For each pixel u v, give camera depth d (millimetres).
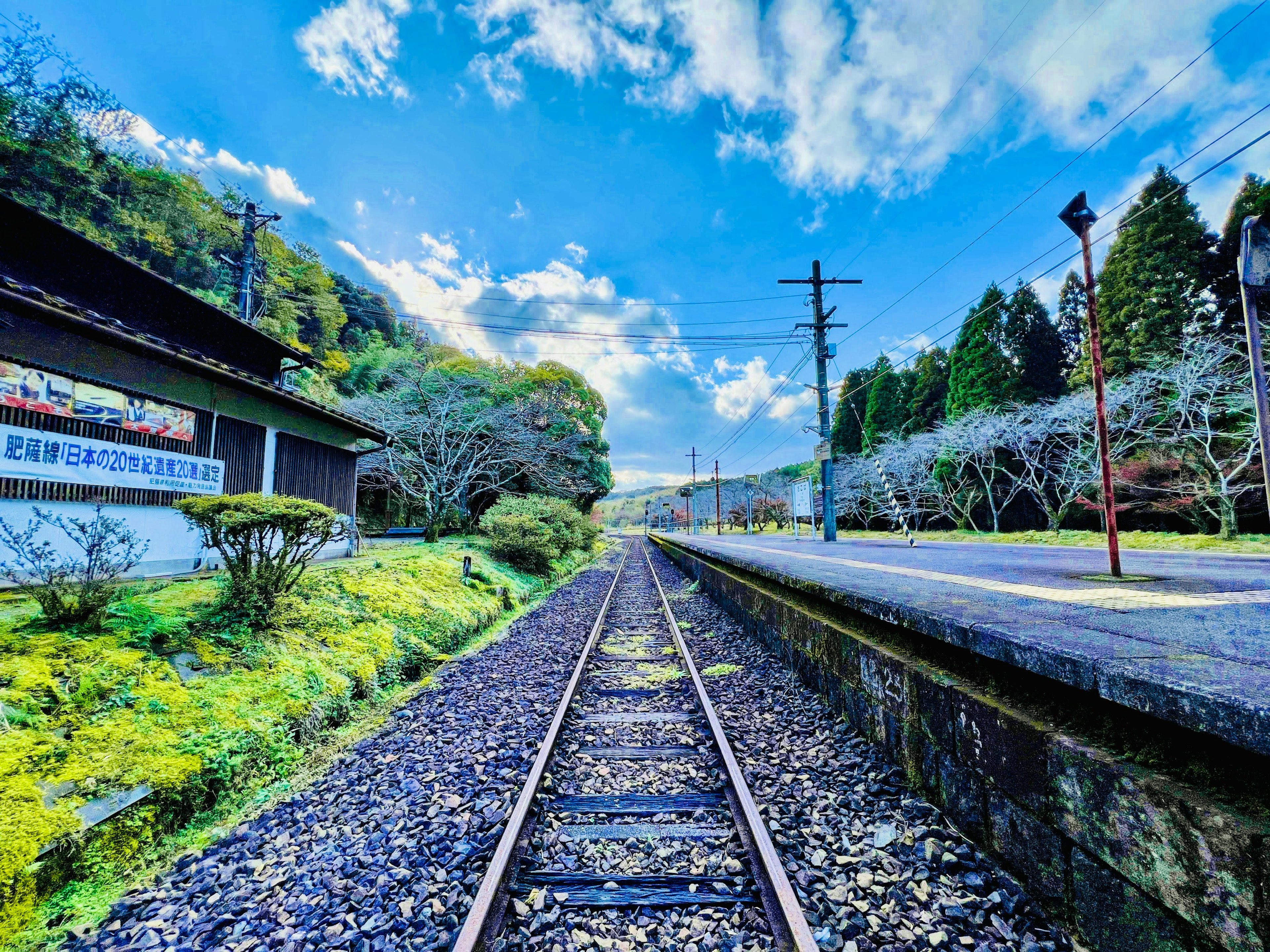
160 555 7332
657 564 23172
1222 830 1511
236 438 8867
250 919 2354
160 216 23672
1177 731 1810
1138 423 15727
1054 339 23344
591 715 4844
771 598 6863
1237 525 12898
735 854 2729
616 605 11578
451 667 6516
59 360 6211
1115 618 3248
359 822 3125
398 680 5867
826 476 19156
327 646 5379
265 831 3082
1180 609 3654
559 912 2314
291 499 5426
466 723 4613
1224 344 14000
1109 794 1910
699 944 2152
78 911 2385
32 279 7652
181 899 2496
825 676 4859
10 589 5316
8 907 2230
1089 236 5188
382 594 7176
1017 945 2057
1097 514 18453
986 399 22688
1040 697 2482
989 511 23281
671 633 8375
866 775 3492
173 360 7234
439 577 9141
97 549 4742
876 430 31703
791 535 31766
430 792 3439
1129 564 7523
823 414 19188
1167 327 15977
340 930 2250
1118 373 17234
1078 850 2059
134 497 7023
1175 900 1643
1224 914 1487
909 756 3367
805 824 2977
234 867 2715
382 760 3951
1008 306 24141
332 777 3738
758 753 3957
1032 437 19391
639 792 3418
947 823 2887
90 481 6477
